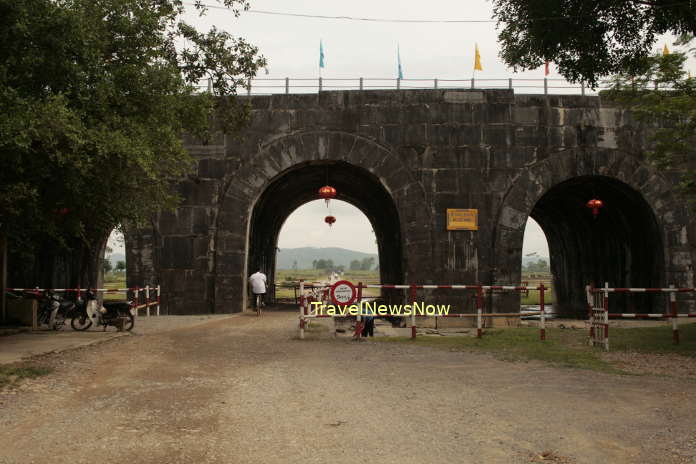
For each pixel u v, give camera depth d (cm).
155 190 1330
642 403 703
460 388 790
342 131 1884
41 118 893
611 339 1298
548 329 1570
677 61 1326
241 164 1886
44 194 1137
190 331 1427
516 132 1875
